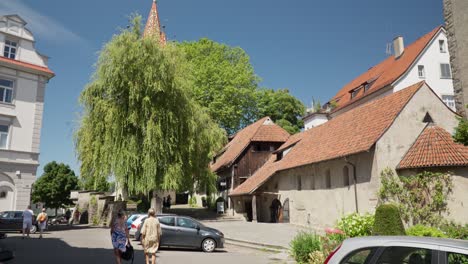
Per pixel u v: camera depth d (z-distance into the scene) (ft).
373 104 79.51
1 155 88.53
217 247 57.00
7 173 89.04
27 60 95.25
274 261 46.16
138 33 92.84
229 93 145.07
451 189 55.62
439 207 55.83
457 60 61.93
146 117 88.74
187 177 98.12
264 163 124.36
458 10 62.13
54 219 134.51
